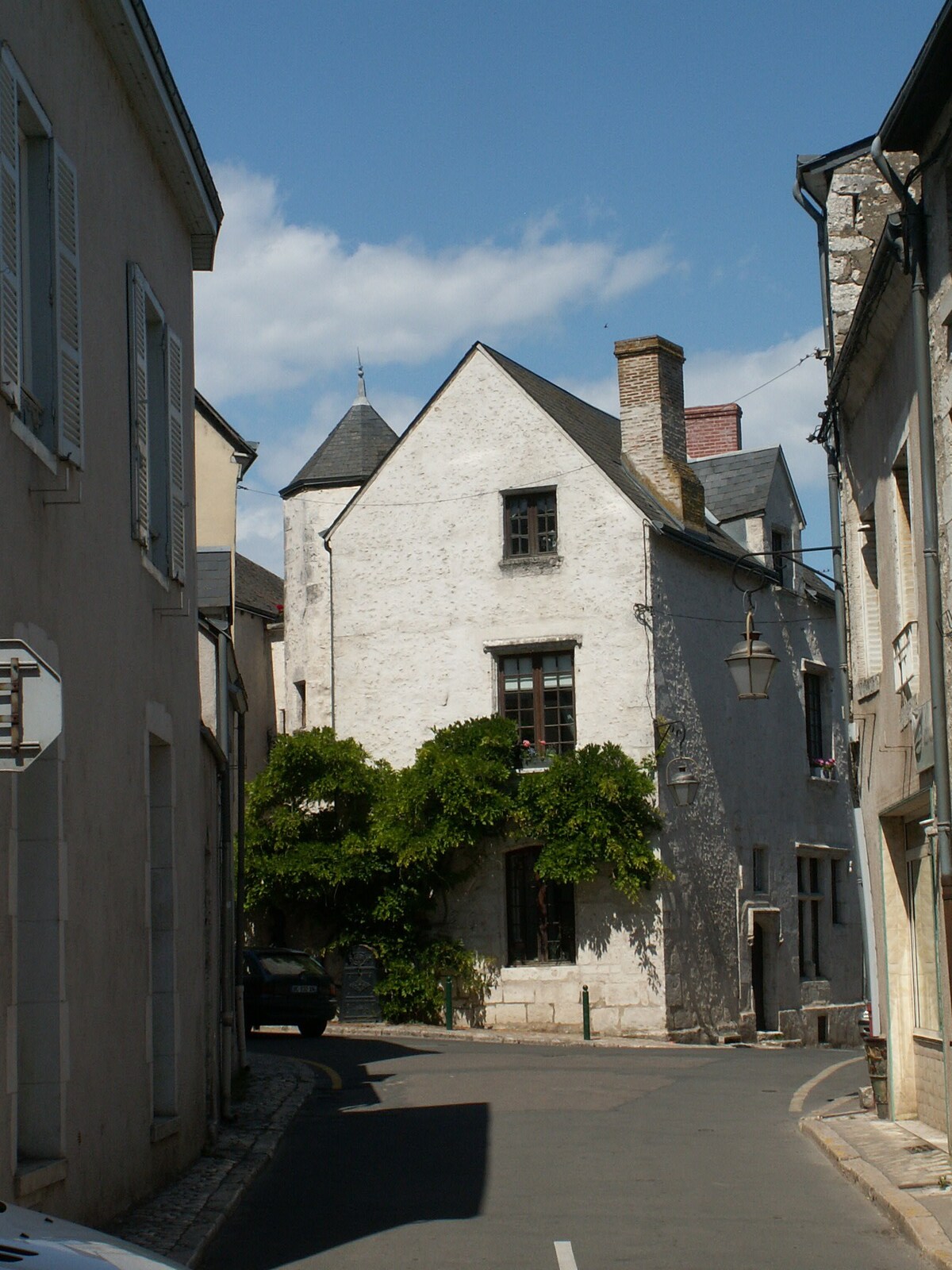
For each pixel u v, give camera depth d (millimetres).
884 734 14133
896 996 14070
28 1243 5047
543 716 29188
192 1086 12211
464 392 30516
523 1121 15102
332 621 30953
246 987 26500
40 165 8781
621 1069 20203
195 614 13008
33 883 8250
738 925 30250
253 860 29000
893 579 13375
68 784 8625
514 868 28906
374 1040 25828
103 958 9242
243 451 20516
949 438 10836
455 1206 10633
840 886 35062
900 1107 13875
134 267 10812
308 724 34875
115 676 9922
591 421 33562
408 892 28859
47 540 8375
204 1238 9062
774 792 32406
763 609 32875
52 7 9000
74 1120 8398
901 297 12266
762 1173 11930
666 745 28250
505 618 29500
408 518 30625
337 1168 12367
